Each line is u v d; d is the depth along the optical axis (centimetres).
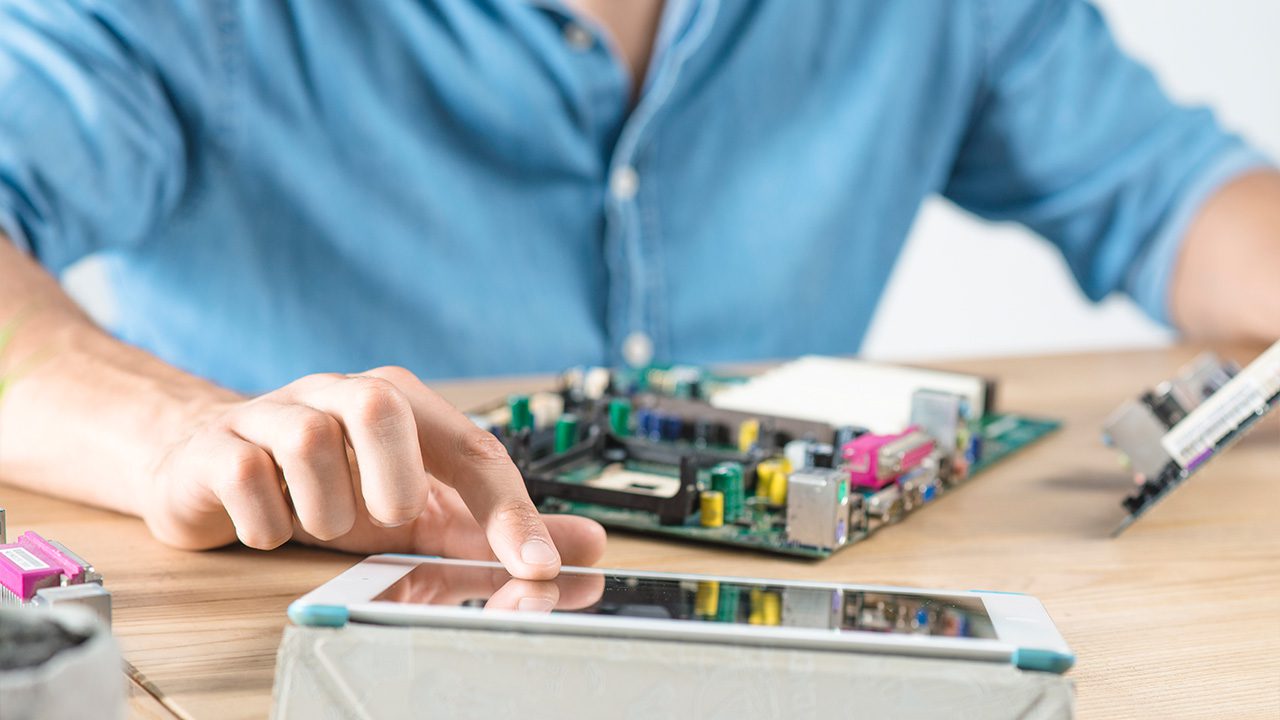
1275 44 319
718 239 167
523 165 157
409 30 152
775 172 170
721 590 52
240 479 59
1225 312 152
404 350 158
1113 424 83
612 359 164
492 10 153
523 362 161
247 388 156
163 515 68
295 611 47
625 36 160
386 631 47
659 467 84
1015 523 79
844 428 86
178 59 141
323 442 57
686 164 164
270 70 148
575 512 75
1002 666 45
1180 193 167
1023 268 316
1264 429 105
